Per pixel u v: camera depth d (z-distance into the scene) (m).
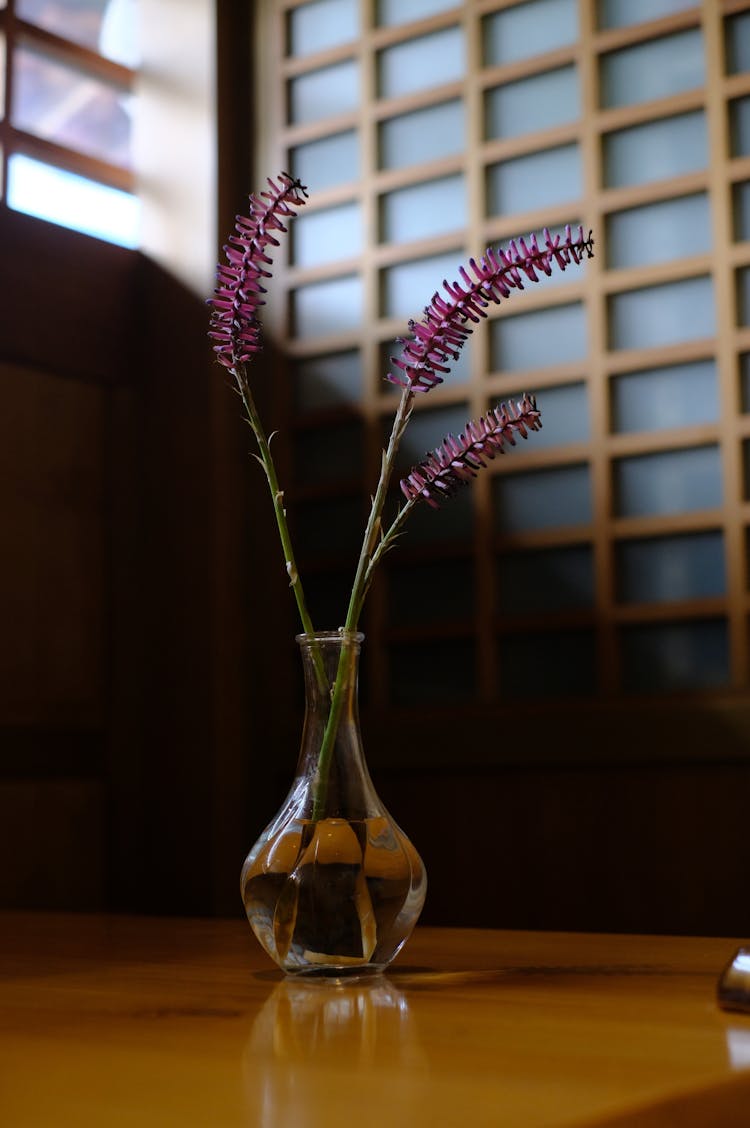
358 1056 0.60
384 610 2.79
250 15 3.07
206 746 2.81
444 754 2.67
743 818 2.38
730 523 2.43
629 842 2.48
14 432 2.76
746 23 2.51
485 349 2.71
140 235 3.03
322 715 0.86
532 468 2.65
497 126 2.75
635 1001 0.76
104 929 1.23
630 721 2.48
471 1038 0.64
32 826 2.70
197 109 3.00
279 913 0.84
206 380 2.91
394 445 0.90
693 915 2.41
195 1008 0.75
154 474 2.94
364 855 0.84
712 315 2.51
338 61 2.95
